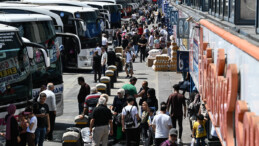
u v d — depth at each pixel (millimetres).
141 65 62469
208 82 20031
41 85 29703
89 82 48281
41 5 59031
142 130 25922
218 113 16844
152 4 193375
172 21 55531
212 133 24141
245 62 12781
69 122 32125
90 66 58938
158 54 60500
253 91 11773
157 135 22656
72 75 53812
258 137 10328
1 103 23719
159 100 38688
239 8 18016
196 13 31703
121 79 50812
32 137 22875
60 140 27406
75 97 41000
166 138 22641
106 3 91500
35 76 30016
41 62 30422
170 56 57781
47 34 31484
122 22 113562
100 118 23188
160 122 22656
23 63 25016
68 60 55562
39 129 24109
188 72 37531
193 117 27750
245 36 14023
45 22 31641
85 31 55719
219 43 17906
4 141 22984
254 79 11633
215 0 24875
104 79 40594
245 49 12414
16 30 24797
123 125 23891
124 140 26062
